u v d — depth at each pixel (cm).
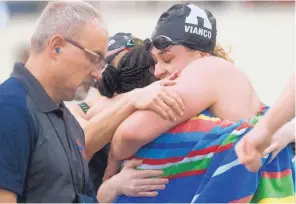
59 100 605
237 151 524
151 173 621
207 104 616
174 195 612
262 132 503
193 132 611
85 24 595
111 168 668
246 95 634
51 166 567
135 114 624
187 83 616
